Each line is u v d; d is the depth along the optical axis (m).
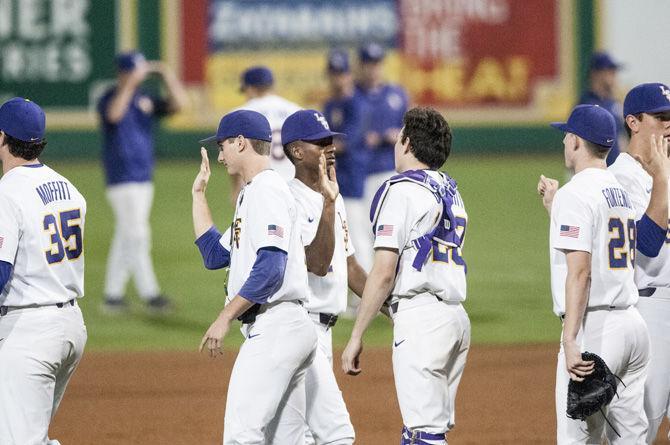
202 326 44.34
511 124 99.44
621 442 21.25
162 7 96.69
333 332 43.03
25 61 95.69
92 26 95.81
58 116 96.12
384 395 32.84
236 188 30.59
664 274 22.36
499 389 33.84
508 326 43.69
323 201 22.72
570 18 98.56
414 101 98.75
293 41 97.38
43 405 20.81
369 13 97.56
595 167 21.02
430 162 21.48
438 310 20.95
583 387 19.86
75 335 21.25
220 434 29.08
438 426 20.78
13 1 95.12
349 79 45.06
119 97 44.38
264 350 20.09
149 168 45.72
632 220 20.86
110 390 34.06
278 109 35.00
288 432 21.11
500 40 98.69
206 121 97.81
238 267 20.33
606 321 20.42
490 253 60.38
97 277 54.12
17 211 20.38
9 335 20.61
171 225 68.81
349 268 24.14
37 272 20.61
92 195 79.31
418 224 20.84
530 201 77.25
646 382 22.59
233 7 97.19
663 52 99.00
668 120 22.55
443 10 98.12
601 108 21.17
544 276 54.28
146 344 41.09
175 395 33.41
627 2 98.69
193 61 97.38
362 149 44.97
